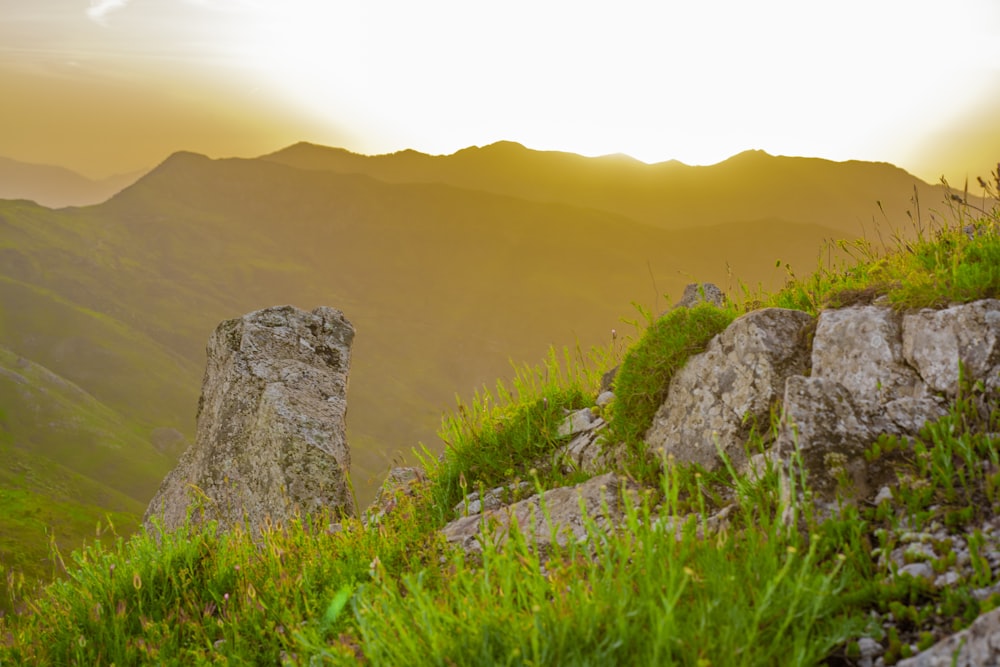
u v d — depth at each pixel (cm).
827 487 536
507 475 870
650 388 783
